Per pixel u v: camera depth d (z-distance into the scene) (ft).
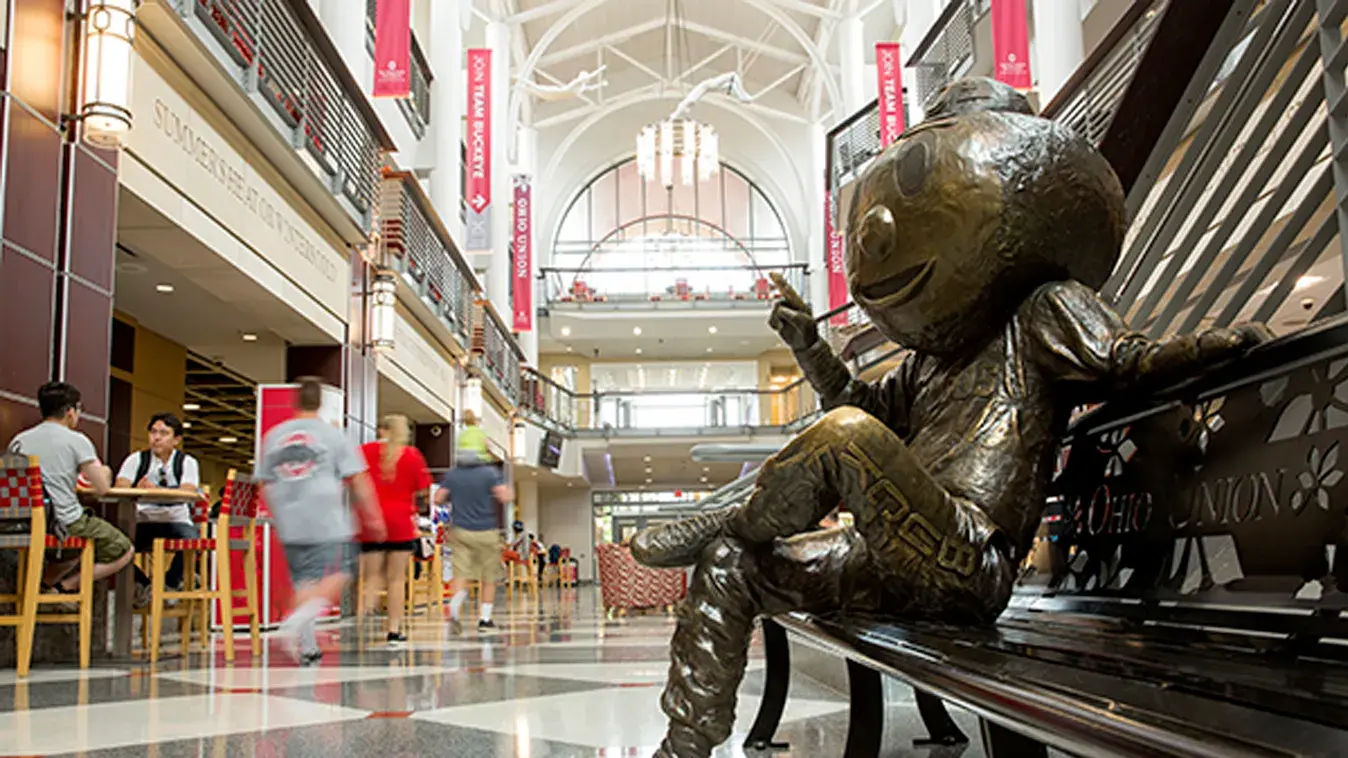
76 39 14.92
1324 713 1.33
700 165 73.00
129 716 7.87
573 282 87.51
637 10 76.64
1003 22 28.43
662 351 91.30
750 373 94.68
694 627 3.69
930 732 5.86
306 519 13.78
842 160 47.98
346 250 30.42
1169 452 3.14
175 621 24.54
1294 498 2.49
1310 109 5.11
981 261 3.32
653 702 8.40
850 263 3.78
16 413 13.30
